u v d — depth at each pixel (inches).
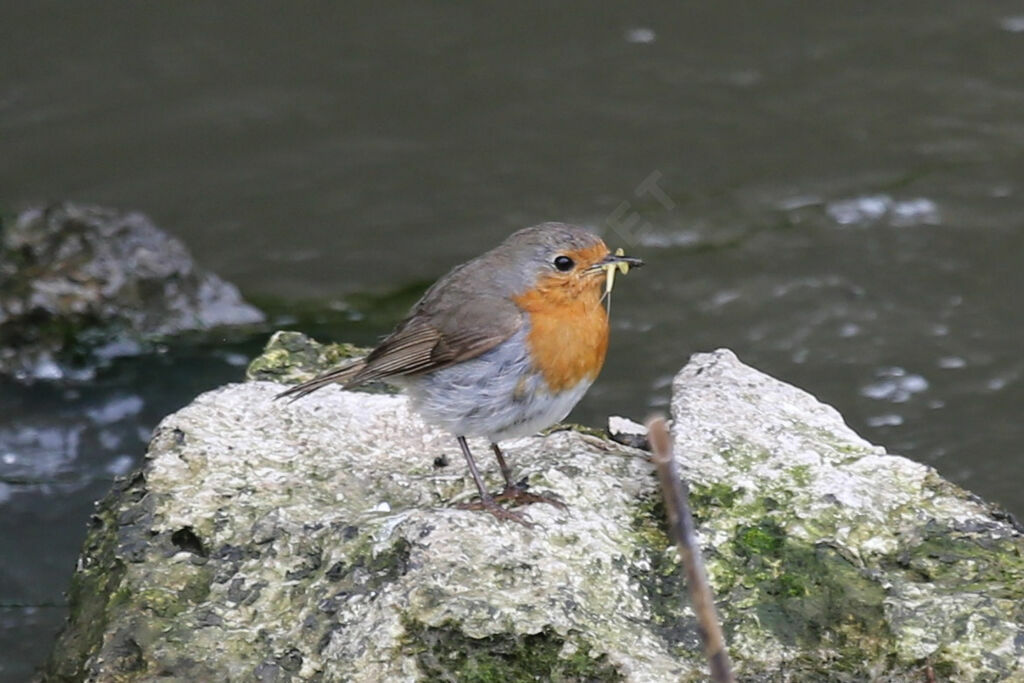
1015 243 617.3
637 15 770.2
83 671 311.3
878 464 352.2
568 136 691.4
